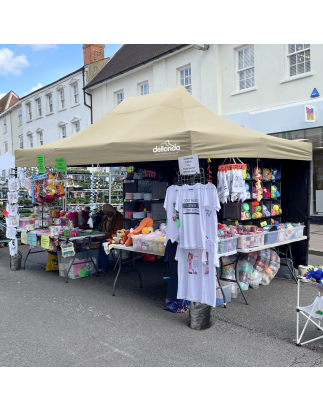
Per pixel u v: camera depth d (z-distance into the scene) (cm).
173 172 715
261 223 629
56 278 679
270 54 1170
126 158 496
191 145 437
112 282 641
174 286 457
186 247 426
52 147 608
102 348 377
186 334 411
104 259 703
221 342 388
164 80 1545
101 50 2120
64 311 494
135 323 446
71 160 570
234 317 462
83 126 2095
